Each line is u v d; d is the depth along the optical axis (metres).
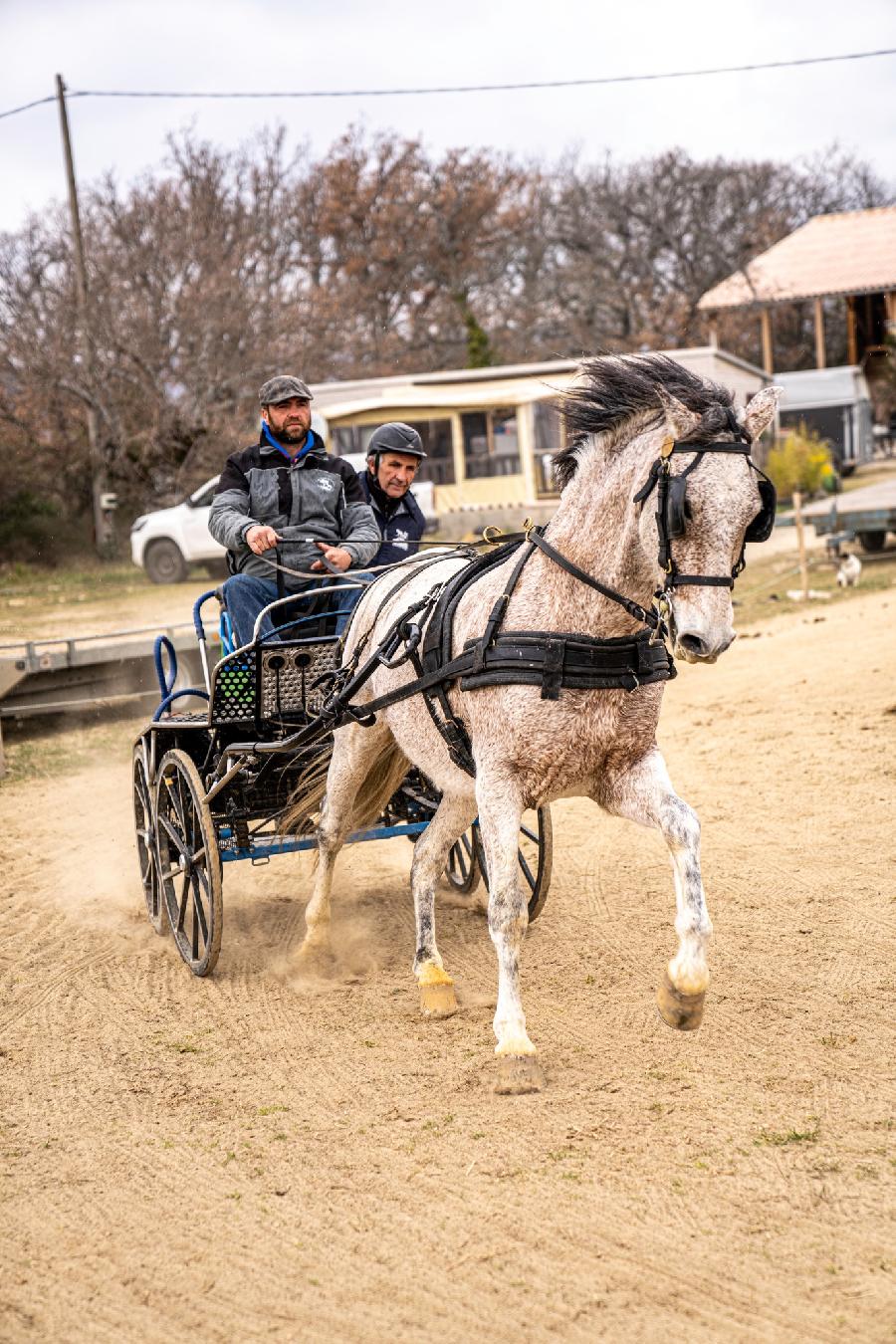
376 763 5.60
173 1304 3.28
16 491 28.86
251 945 6.14
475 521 26.88
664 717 10.38
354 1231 3.55
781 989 5.05
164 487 30.05
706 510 3.55
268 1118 4.27
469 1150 3.94
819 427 39.56
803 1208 3.51
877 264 41.88
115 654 11.48
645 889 6.48
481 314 47.59
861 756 8.43
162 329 29.92
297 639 5.96
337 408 26.22
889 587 15.73
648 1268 3.29
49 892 7.17
